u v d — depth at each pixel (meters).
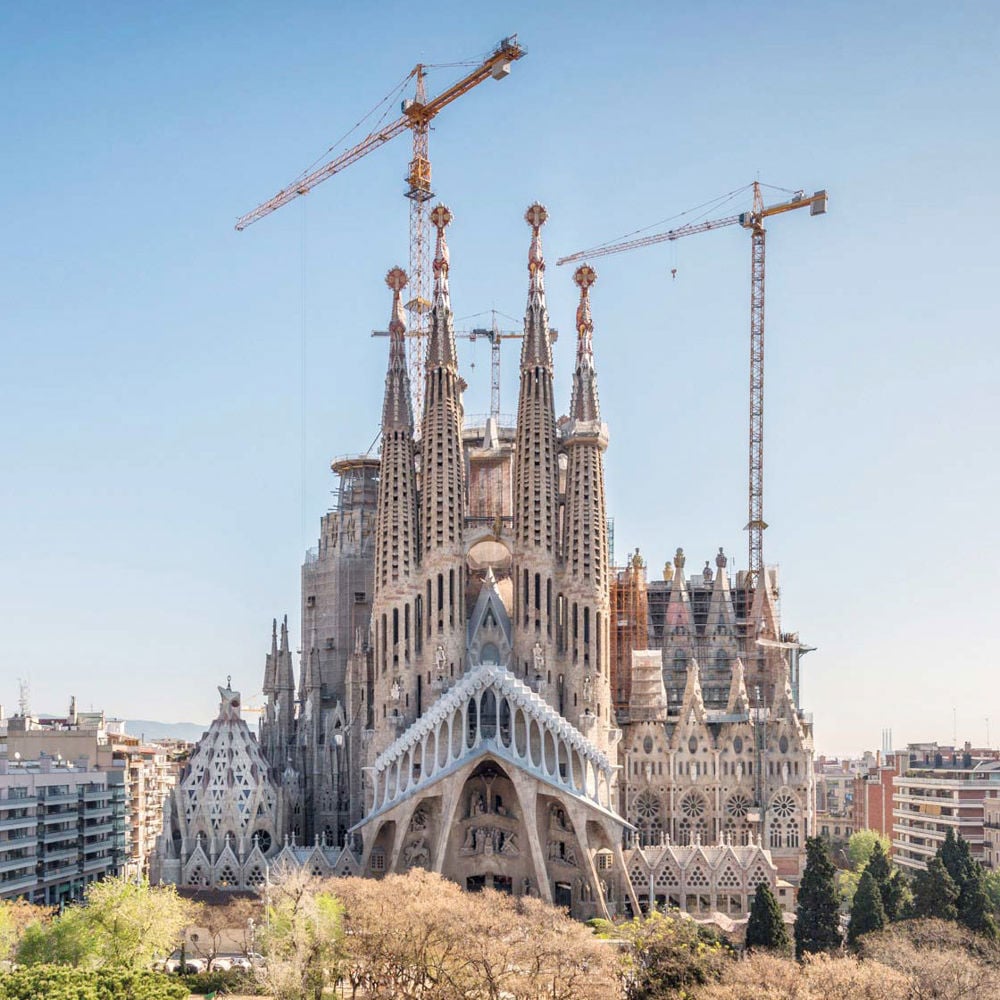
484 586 176.38
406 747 157.62
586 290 186.25
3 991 83.56
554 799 156.25
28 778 155.38
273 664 199.75
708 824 173.75
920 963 98.81
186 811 162.62
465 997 99.56
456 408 178.62
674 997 99.00
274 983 104.06
